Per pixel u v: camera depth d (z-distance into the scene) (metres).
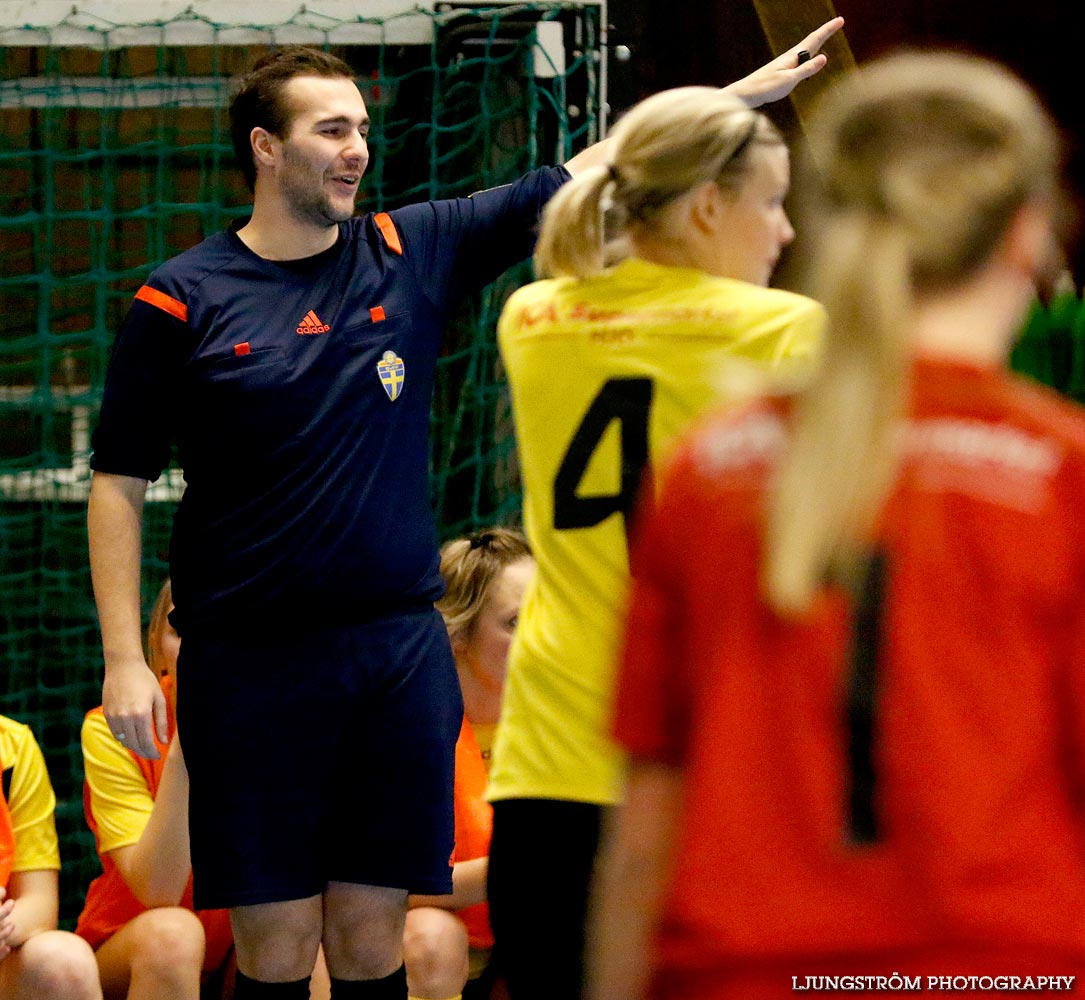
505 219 10.42
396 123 15.13
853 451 4.37
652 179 7.25
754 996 4.37
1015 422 4.44
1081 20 18.66
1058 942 4.23
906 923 4.27
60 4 14.95
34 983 10.84
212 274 9.66
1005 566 4.29
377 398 9.64
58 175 16.56
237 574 9.48
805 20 17.31
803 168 16.64
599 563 7.33
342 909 9.70
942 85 4.60
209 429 9.53
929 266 4.49
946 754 4.26
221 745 9.51
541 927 7.42
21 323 16.91
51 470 16.25
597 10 14.75
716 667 4.54
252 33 15.00
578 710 7.35
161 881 11.30
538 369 7.57
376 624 9.57
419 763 9.59
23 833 11.57
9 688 16.09
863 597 4.36
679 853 4.59
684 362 7.21
